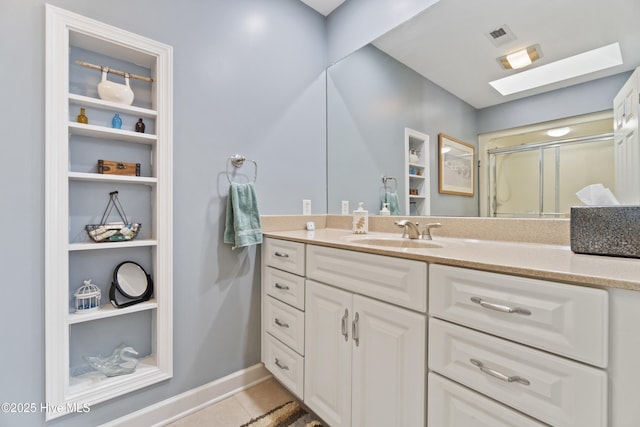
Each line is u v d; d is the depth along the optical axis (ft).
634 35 3.11
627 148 3.14
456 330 2.64
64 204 3.55
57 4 3.53
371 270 3.40
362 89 6.00
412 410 2.98
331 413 3.90
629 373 1.82
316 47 6.53
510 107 4.07
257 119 5.49
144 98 4.40
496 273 2.40
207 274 4.86
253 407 4.77
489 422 2.41
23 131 3.34
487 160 4.29
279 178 5.84
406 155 5.30
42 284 3.44
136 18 4.10
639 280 1.80
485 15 4.26
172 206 4.43
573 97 3.52
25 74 3.34
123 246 3.96
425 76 4.99
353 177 6.25
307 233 5.46
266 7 5.66
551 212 3.73
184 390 4.60
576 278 2.00
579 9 3.48
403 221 4.70
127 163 4.16
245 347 5.33
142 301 4.26
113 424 3.95
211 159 4.88
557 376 2.08
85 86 3.93
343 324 3.74
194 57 4.69
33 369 3.40
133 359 4.22
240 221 4.93
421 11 4.99
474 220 4.42
